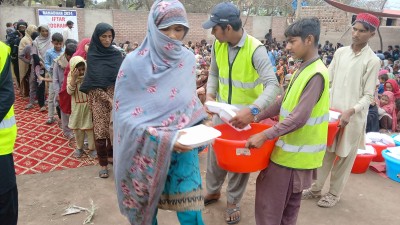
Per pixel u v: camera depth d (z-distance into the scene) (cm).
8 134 215
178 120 187
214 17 251
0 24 1422
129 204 201
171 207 197
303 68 212
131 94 187
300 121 201
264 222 231
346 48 316
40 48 623
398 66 1056
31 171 394
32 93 660
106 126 365
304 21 206
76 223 294
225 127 257
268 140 206
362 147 329
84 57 425
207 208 319
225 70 274
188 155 193
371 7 1438
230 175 286
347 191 363
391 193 361
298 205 236
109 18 1664
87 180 375
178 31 183
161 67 183
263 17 2061
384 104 644
